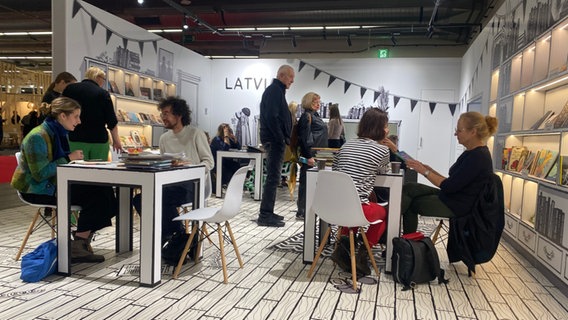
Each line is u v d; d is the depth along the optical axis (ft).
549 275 9.84
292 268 10.07
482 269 10.59
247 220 15.70
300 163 15.81
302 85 30.40
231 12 26.84
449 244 10.10
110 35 19.61
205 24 27.20
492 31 17.43
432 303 8.17
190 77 28.40
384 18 25.30
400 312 7.67
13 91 37.35
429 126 28.66
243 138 31.37
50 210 15.38
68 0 16.84
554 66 10.59
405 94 28.91
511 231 13.30
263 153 20.54
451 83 28.14
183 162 9.83
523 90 12.98
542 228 10.42
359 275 9.64
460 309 7.91
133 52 21.61
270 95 14.10
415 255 8.93
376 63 29.22
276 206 19.16
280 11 26.35
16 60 45.73
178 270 9.12
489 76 17.70
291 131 15.14
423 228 15.38
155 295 8.09
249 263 10.36
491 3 23.22
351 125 29.43
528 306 8.18
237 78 31.27
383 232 10.32
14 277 8.86
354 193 8.30
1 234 12.60
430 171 10.30
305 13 26.08
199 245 10.27
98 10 18.71
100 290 8.26
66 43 16.85
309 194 10.27
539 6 11.60
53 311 7.22
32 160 9.15
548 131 10.75
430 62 28.43
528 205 12.38
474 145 10.00
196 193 9.90
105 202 10.11
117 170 8.39
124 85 20.83
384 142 11.55
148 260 8.43
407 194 10.73
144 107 23.70
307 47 34.58
